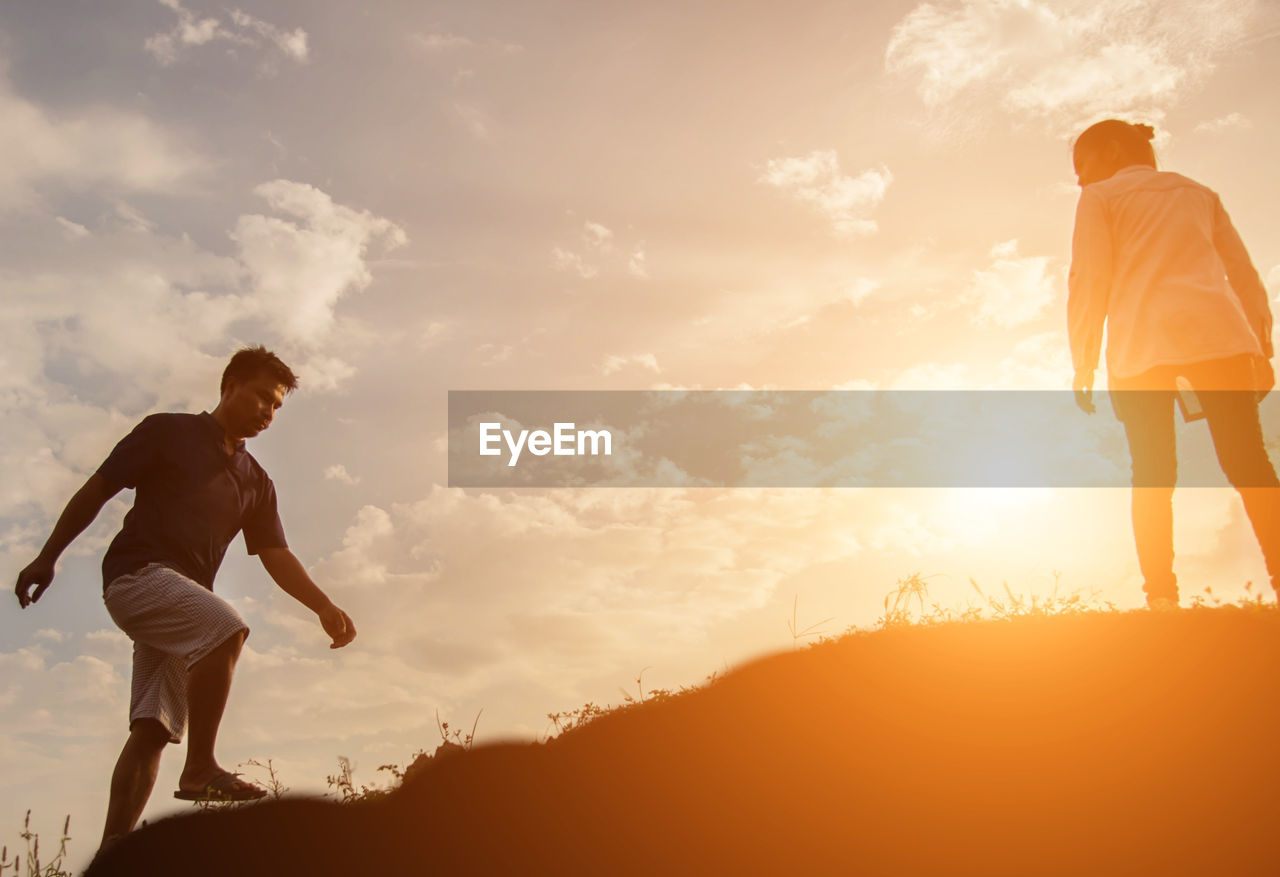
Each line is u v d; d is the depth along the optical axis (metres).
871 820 2.78
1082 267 5.25
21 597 5.05
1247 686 3.20
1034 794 2.86
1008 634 3.77
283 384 5.53
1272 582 4.42
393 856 2.40
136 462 5.22
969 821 2.77
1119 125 5.55
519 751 2.76
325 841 2.38
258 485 5.70
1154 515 4.86
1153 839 2.69
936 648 3.63
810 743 3.06
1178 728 3.05
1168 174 5.26
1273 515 4.48
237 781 4.55
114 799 4.85
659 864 2.62
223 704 4.80
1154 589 4.80
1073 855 2.67
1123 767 2.92
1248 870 2.57
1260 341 5.12
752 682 3.45
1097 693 3.26
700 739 3.02
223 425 5.46
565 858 2.53
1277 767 2.84
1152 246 5.06
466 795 2.58
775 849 2.68
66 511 5.18
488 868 2.47
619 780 2.80
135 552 5.12
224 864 2.31
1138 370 4.97
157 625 4.94
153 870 2.28
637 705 3.31
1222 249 5.19
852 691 3.33
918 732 3.11
